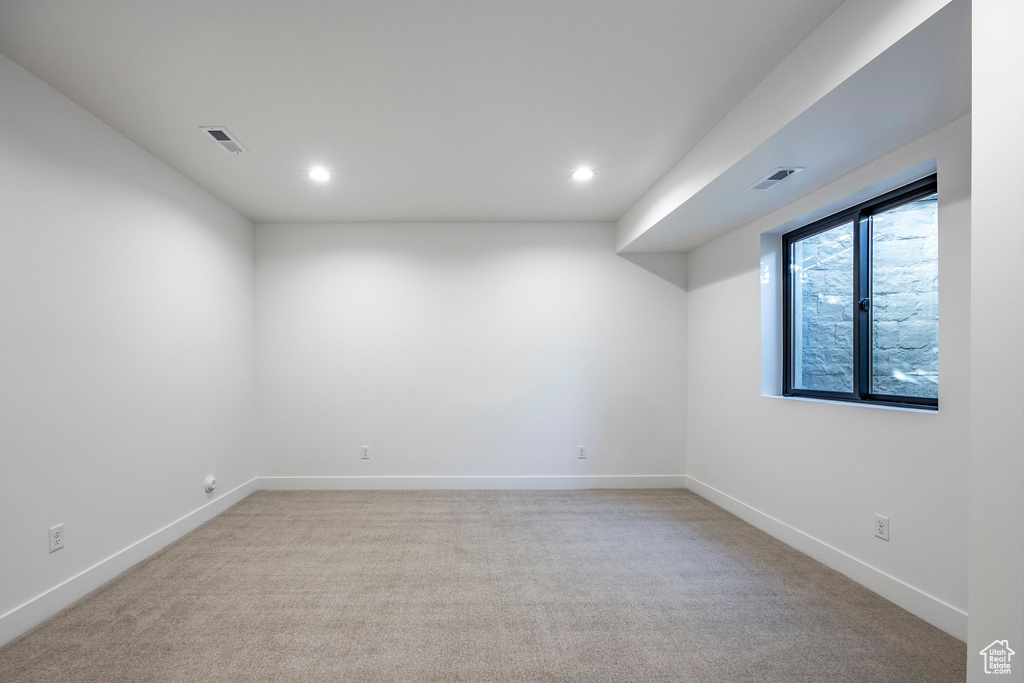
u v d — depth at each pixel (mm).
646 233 4121
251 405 4629
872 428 2615
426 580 2770
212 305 3936
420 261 4820
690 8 1863
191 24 1925
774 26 1971
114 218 2824
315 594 2596
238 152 3152
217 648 2100
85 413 2594
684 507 4176
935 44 1594
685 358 4883
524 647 2111
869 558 2635
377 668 1965
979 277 1331
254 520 3812
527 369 4836
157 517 3201
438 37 2027
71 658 2023
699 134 2941
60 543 2426
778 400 3424
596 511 4055
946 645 2107
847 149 2449
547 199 4164
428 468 4781
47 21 1900
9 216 2176
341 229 4793
